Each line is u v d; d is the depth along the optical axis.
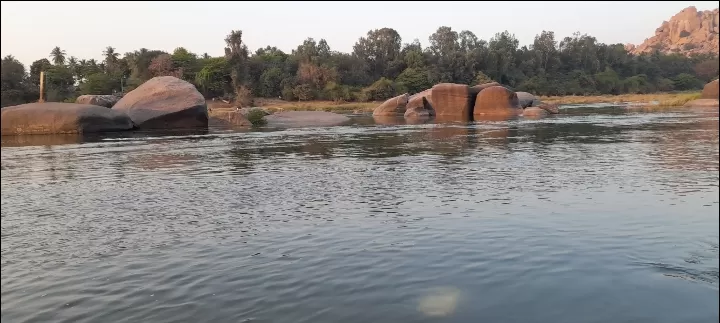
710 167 13.02
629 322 4.25
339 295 4.97
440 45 118.50
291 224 7.80
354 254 6.23
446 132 26.81
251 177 12.62
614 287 5.00
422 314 4.48
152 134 27.83
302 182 11.73
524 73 118.56
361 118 45.78
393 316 4.46
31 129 28.03
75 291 5.29
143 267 5.98
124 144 21.97
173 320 4.54
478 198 9.47
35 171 14.23
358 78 98.25
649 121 32.00
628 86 113.81
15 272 5.89
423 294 4.93
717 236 6.73
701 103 53.97
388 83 87.62
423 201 9.30
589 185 10.69
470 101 47.59
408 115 45.53
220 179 12.41
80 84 76.19
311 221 7.96
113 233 7.56
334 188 10.88
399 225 7.57
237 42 86.31
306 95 82.94
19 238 7.37
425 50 114.12
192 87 35.41
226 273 5.69
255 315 4.59
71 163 15.86
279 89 85.69
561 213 8.13
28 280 5.62
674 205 8.63
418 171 13.12
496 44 121.56
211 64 80.06
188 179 12.51
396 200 9.45
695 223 7.41
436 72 102.38
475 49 111.19
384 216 8.18
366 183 11.42
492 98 47.12
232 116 36.16
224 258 6.23
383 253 6.24
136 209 9.21
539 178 11.68
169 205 9.50
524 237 6.79
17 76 60.72
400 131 28.20
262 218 8.27
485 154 16.66
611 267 5.57
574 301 4.69
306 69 86.62
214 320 4.51
